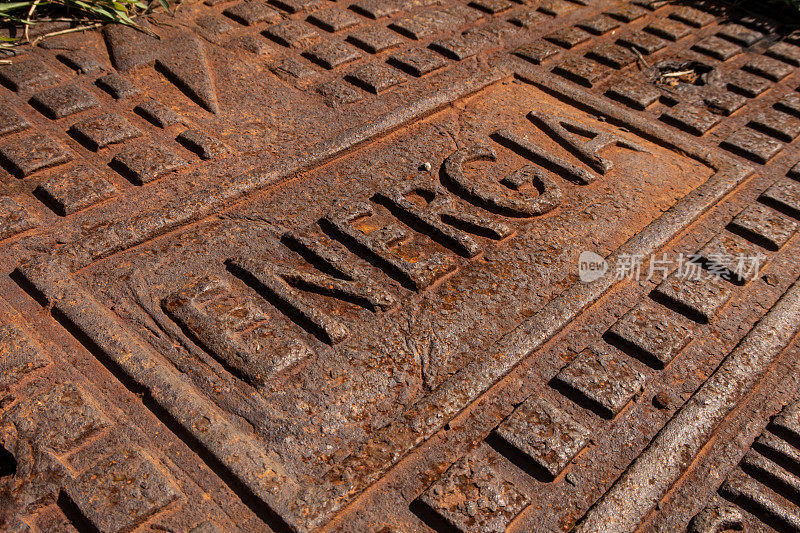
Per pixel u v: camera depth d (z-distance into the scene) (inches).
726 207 122.2
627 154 131.1
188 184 113.0
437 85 143.4
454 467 79.9
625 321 98.7
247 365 86.9
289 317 94.8
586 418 87.1
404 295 99.7
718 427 88.0
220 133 124.4
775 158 135.0
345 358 90.4
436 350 92.8
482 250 108.4
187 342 89.7
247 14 157.1
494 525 74.6
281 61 145.6
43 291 92.4
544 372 92.3
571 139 131.5
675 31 171.2
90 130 118.6
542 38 165.0
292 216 110.9
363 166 122.5
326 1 167.0
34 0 142.9
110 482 74.2
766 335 98.3
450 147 129.0
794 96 151.3
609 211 118.3
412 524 75.3
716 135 139.3
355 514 75.6
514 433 83.3
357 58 148.4
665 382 92.2
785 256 113.9
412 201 117.9
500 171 125.0
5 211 102.7
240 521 73.7
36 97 124.6
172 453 78.7
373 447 80.7
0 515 70.8
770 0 182.7
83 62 135.6
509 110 140.9
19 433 77.2
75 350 87.7
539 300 101.3
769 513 79.4
